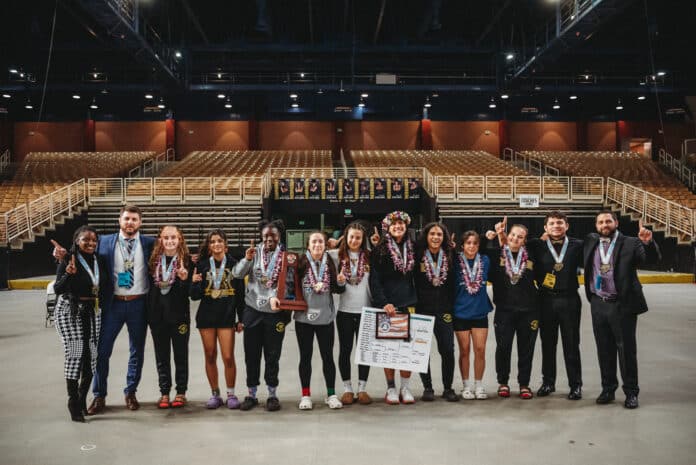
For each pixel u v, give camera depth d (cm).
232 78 3281
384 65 3259
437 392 573
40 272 1828
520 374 546
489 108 3447
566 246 541
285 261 520
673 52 3014
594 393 557
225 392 580
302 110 3397
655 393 554
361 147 3419
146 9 2686
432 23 2708
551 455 396
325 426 462
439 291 541
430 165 2845
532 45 3061
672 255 1875
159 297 510
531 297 540
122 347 797
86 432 450
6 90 3027
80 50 2966
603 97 3353
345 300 536
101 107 3369
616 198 2191
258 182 2336
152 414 498
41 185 2316
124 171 2766
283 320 519
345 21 2816
